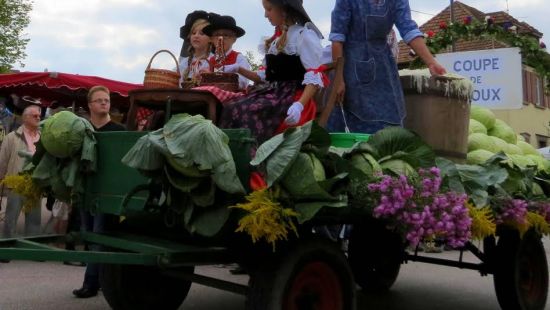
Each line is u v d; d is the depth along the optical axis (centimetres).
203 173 292
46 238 407
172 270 424
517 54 863
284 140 304
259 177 310
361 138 379
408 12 467
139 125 515
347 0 464
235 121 421
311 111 426
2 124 1337
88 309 494
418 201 321
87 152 377
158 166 300
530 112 2611
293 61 428
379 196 317
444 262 510
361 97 464
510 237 455
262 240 330
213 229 300
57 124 378
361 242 561
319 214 327
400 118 472
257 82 511
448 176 360
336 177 303
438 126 495
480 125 610
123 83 895
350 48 470
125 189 359
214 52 554
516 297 454
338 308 348
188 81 545
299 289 331
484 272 474
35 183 407
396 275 586
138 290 432
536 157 620
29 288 577
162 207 325
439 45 862
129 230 419
